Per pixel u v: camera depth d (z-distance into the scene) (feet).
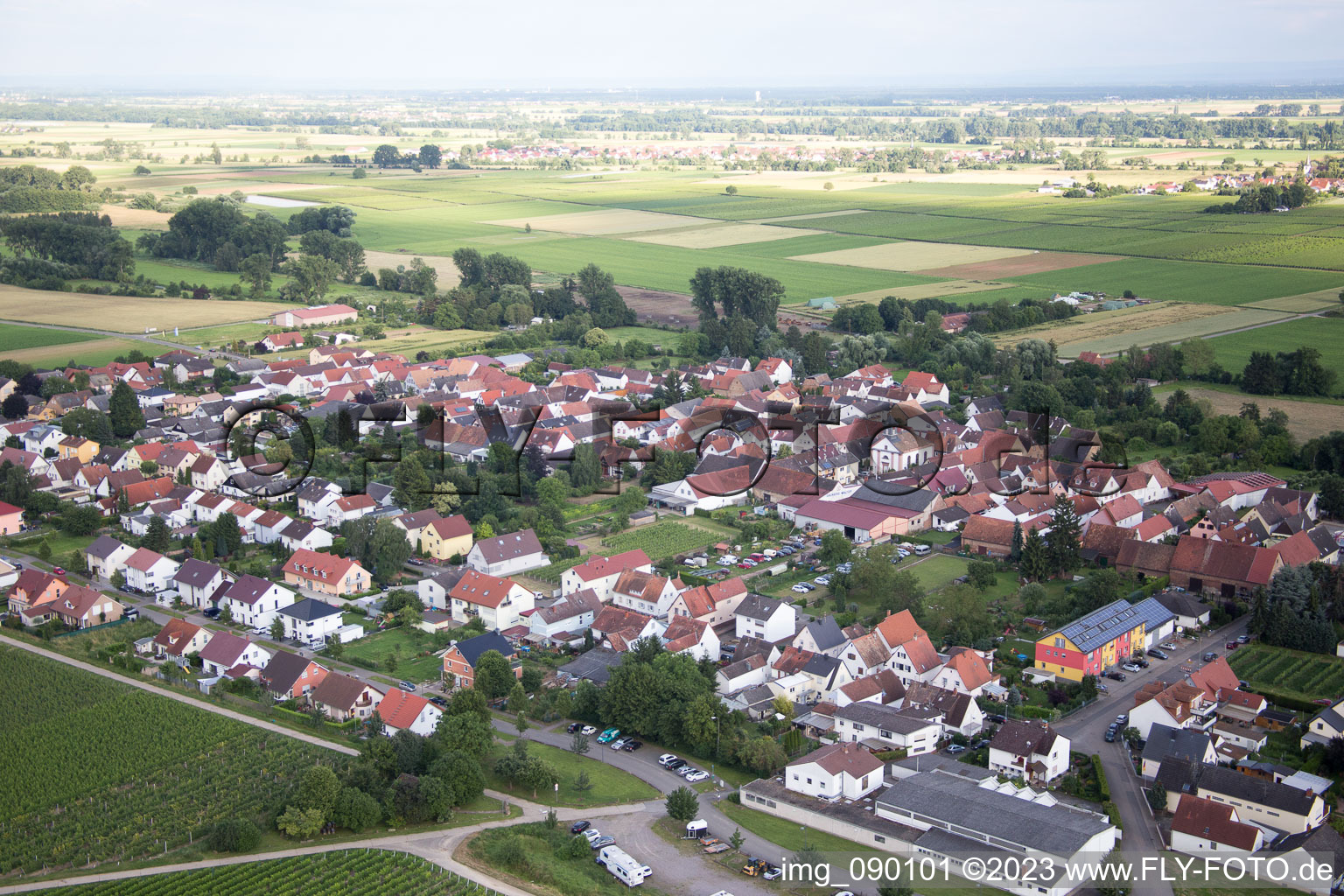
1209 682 619.67
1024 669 655.76
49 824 518.37
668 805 516.73
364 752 545.85
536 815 525.34
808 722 603.67
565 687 640.99
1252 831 483.10
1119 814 520.42
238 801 531.91
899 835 494.59
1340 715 569.64
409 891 465.88
